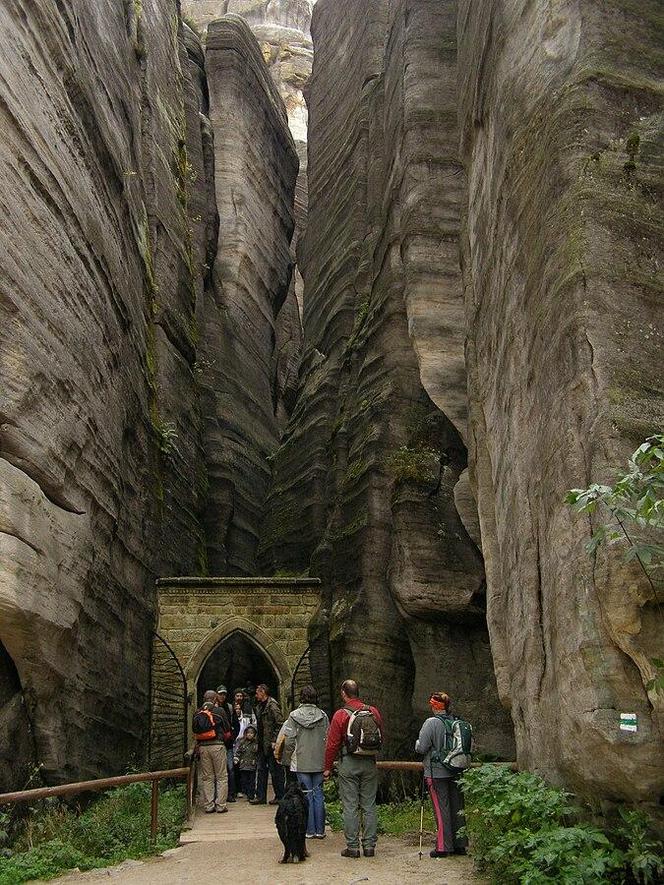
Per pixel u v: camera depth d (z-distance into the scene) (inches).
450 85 644.1
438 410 597.3
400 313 661.9
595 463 253.0
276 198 1279.5
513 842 229.3
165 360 763.4
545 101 335.9
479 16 463.2
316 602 703.7
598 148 303.6
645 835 223.1
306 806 304.0
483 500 415.8
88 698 460.4
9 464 359.3
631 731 226.1
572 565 255.1
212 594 695.7
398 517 553.0
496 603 386.0
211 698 471.8
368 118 904.9
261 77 1275.8
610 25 327.0
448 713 298.7
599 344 268.2
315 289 970.1
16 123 387.2
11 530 348.2
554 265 296.5
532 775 273.7
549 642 281.7
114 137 589.6
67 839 340.5
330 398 821.2
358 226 866.1
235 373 1010.7
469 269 470.9
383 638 581.9
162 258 788.6
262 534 899.4
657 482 211.0
